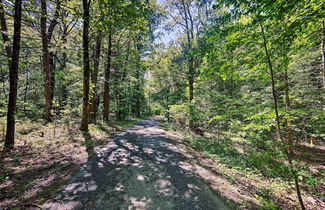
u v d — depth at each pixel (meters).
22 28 8.24
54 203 2.65
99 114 17.27
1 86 12.74
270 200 3.50
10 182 3.22
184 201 2.96
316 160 7.49
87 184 3.34
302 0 2.32
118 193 3.08
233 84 10.86
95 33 9.91
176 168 4.59
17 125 7.68
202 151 7.26
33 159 4.51
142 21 9.70
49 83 9.81
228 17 3.21
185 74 12.12
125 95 18.75
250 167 5.50
